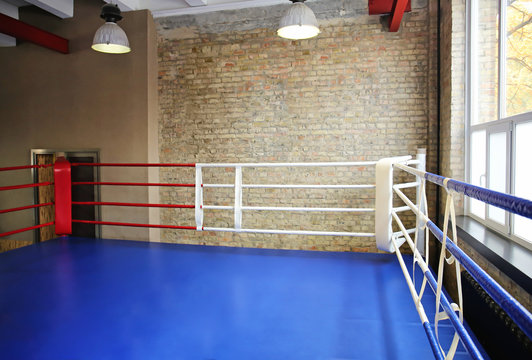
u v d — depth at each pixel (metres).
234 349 1.79
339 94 4.99
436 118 4.68
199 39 5.41
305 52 5.06
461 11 3.89
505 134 2.84
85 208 5.71
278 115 5.18
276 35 5.14
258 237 5.34
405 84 4.81
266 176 5.26
